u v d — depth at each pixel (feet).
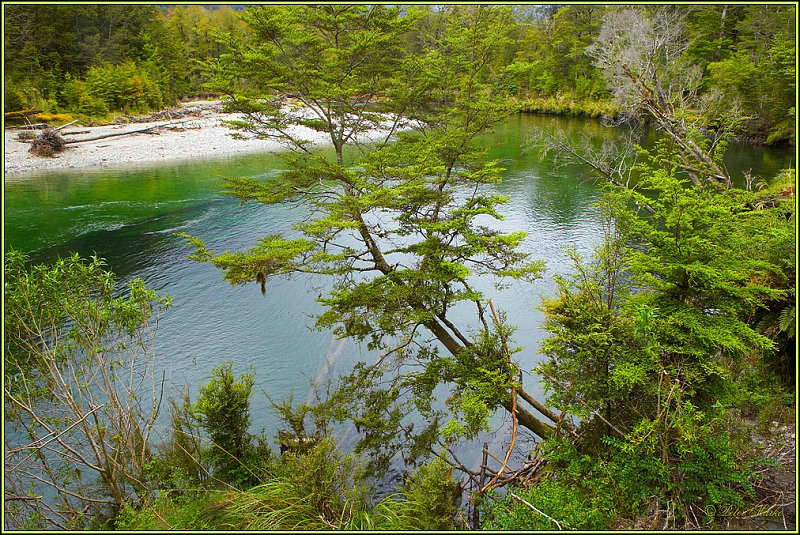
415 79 42.24
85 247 64.49
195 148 133.28
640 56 55.11
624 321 22.49
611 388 21.11
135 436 27.94
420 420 35.91
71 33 165.37
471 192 84.02
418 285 31.19
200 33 214.07
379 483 29.91
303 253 31.94
